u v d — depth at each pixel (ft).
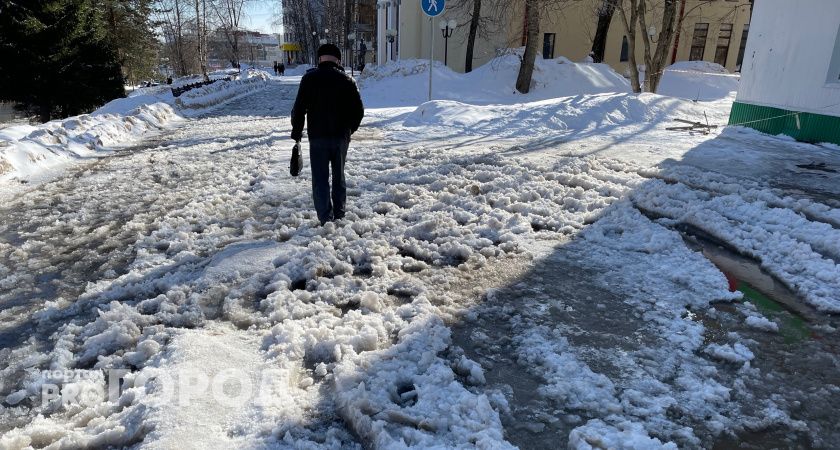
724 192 19.79
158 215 17.67
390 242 14.97
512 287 12.20
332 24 170.50
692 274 12.84
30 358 9.23
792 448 7.25
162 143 32.99
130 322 10.00
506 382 8.62
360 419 7.45
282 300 11.07
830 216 16.53
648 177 22.25
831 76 29.04
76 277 12.85
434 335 9.75
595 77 75.87
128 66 120.67
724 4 115.34
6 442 7.04
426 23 106.42
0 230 16.26
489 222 16.25
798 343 9.93
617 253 14.30
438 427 7.42
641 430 7.36
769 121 32.89
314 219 16.79
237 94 77.51
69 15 67.05
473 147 29.50
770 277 13.01
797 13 30.60
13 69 64.28
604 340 9.91
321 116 15.44
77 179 22.84
